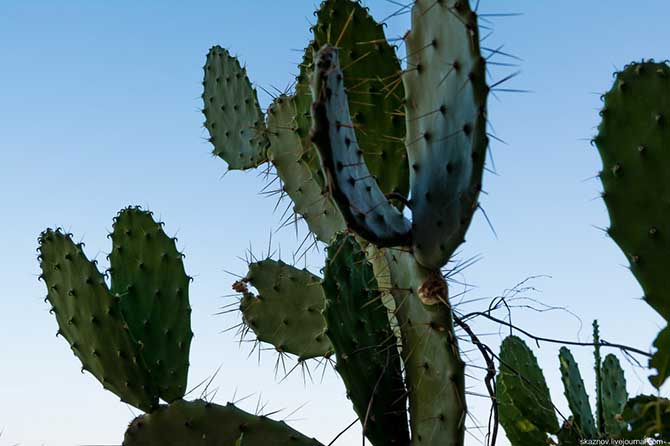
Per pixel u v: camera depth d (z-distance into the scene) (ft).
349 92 11.67
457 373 9.34
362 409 9.68
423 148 9.66
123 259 12.69
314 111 8.80
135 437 11.34
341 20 12.05
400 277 9.99
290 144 13.24
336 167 8.98
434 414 9.43
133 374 11.53
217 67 19.07
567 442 10.69
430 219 9.52
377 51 11.88
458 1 8.92
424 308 9.64
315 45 12.12
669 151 8.80
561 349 11.19
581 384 11.16
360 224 9.28
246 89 18.42
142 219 12.77
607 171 8.97
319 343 12.70
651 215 8.81
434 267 9.58
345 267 9.96
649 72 8.98
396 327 10.54
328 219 12.57
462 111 9.00
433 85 9.52
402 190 11.38
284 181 13.19
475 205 9.00
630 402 8.14
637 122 8.93
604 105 9.05
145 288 12.44
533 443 11.30
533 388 11.09
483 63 8.76
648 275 8.79
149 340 12.10
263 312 13.02
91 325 11.64
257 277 13.14
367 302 10.03
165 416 11.36
